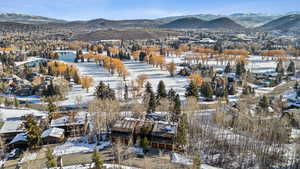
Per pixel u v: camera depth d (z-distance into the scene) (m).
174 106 71.25
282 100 86.69
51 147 57.25
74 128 64.56
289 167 49.56
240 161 51.94
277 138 57.50
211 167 49.69
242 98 90.38
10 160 52.22
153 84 122.88
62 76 135.88
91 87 118.88
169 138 55.38
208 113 76.31
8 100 95.31
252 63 175.75
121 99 94.62
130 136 57.41
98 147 57.06
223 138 59.91
